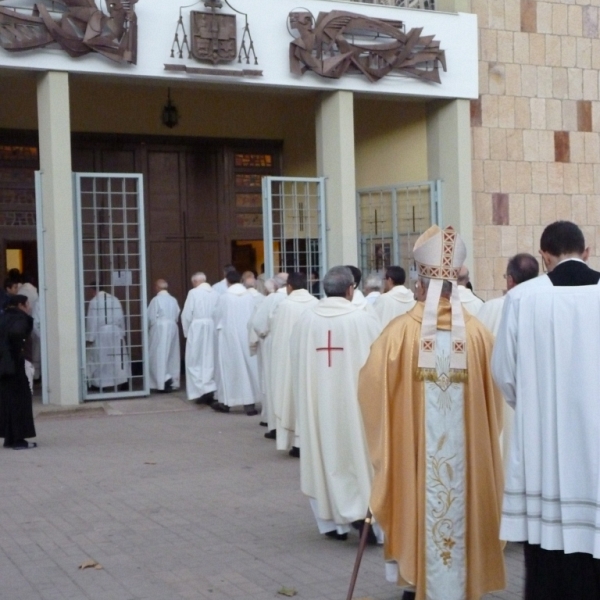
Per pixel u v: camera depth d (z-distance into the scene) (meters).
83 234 16.83
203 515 7.99
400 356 5.36
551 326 4.46
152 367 15.55
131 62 13.38
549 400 4.45
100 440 11.55
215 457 10.47
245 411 13.71
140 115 17.61
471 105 16.36
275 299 11.94
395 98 15.91
